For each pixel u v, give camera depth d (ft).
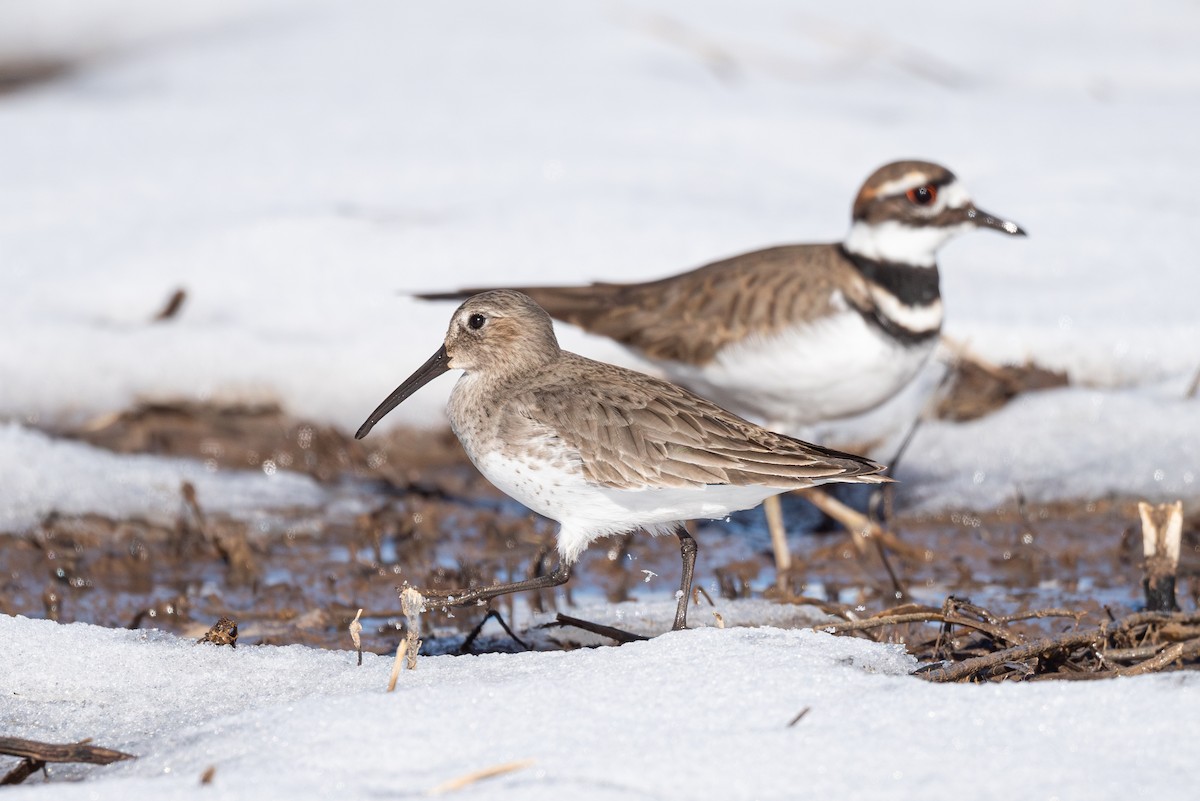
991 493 41.68
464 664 25.89
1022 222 54.80
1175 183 58.70
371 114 66.80
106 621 33.91
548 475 29.73
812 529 41.68
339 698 23.77
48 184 58.90
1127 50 77.82
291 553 38.63
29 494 40.45
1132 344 45.98
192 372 46.09
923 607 30.35
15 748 22.62
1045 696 22.85
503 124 65.26
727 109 67.31
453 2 81.56
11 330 47.09
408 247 52.70
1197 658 27.89
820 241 52.34
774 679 23.86
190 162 61.41
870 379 38.45
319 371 46.14
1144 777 20.58
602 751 21.52
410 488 43.29
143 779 21.06
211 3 82.38
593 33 76.84
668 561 38.99
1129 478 41.32
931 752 21.38
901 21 80.38
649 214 54.90
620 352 45.73
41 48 78.07
